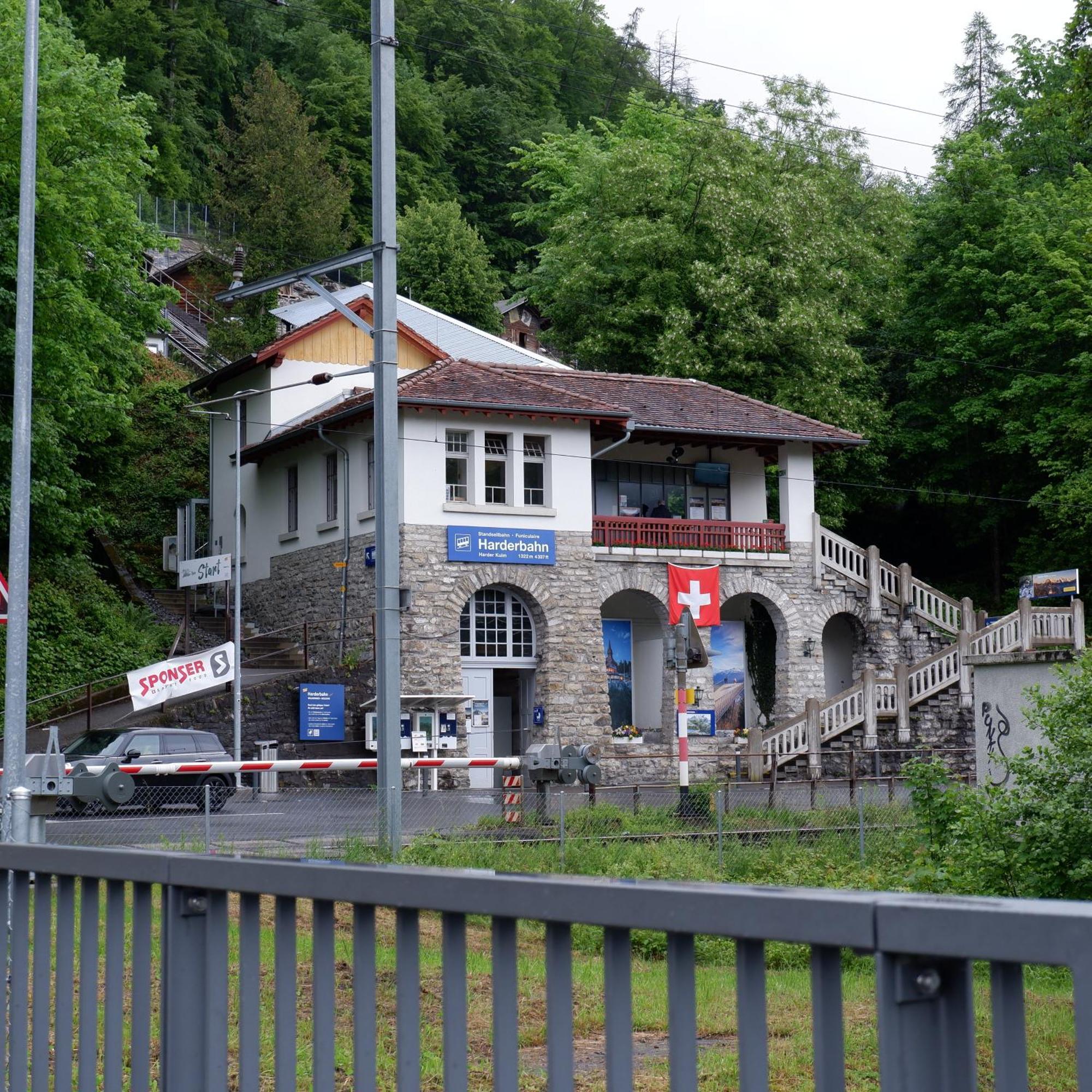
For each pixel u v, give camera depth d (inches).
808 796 987.3
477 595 1446.9
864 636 1631.4
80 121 1274.6
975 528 2036.2
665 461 1615.4
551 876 116.6
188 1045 155.0
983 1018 354.9
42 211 1194.6
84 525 1444.4
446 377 1437.0
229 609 1632.6
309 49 3405.5
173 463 2048.5
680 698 971.3
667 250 1888.5
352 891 131.7
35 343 1222.9
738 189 1886.1
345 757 1364.4
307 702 1347.2
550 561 1445.6
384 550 778.2
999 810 539.8
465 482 1425.9
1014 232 1918.1
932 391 2007.9
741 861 744.3
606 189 1969.7
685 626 970.7
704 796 906.7
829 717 1464.1
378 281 800.9
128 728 1192.8
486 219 3376.0
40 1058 183.0
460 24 3607.3
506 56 3631.9
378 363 797.9
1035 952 83.7
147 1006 160.6
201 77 3420.3
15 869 186.1
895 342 2060.8
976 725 786.8
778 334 1834.4
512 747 1494.8
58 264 1242.6
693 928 103.0
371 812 775.1
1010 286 1915.6
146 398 2102.6
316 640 1523.1
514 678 1510.8
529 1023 349.1
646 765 1467.8
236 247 2448.3
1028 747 552.7
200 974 156.3
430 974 403.2
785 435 1582.2
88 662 1445.6
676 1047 106.2
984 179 2003.0
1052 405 1871.3
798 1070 309.7
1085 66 1118.4
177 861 153.8
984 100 2487.7
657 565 1518.2
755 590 1569.9
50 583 1519.4
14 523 683.4
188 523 1872.5
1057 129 2153.1
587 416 1462.8
